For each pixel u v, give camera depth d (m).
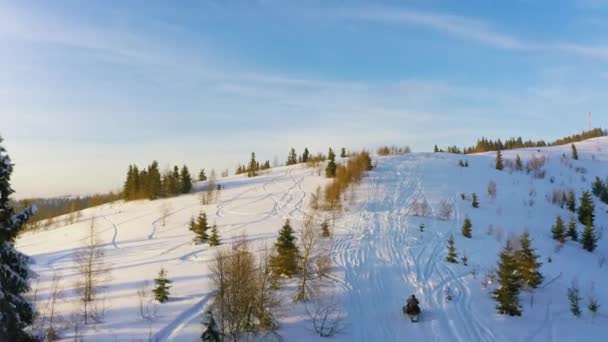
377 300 32.59
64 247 62.94
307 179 106.00
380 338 26.91
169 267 43.16
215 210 80.00
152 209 89.62
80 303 32.03
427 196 75.50
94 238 62.94
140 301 31.58
